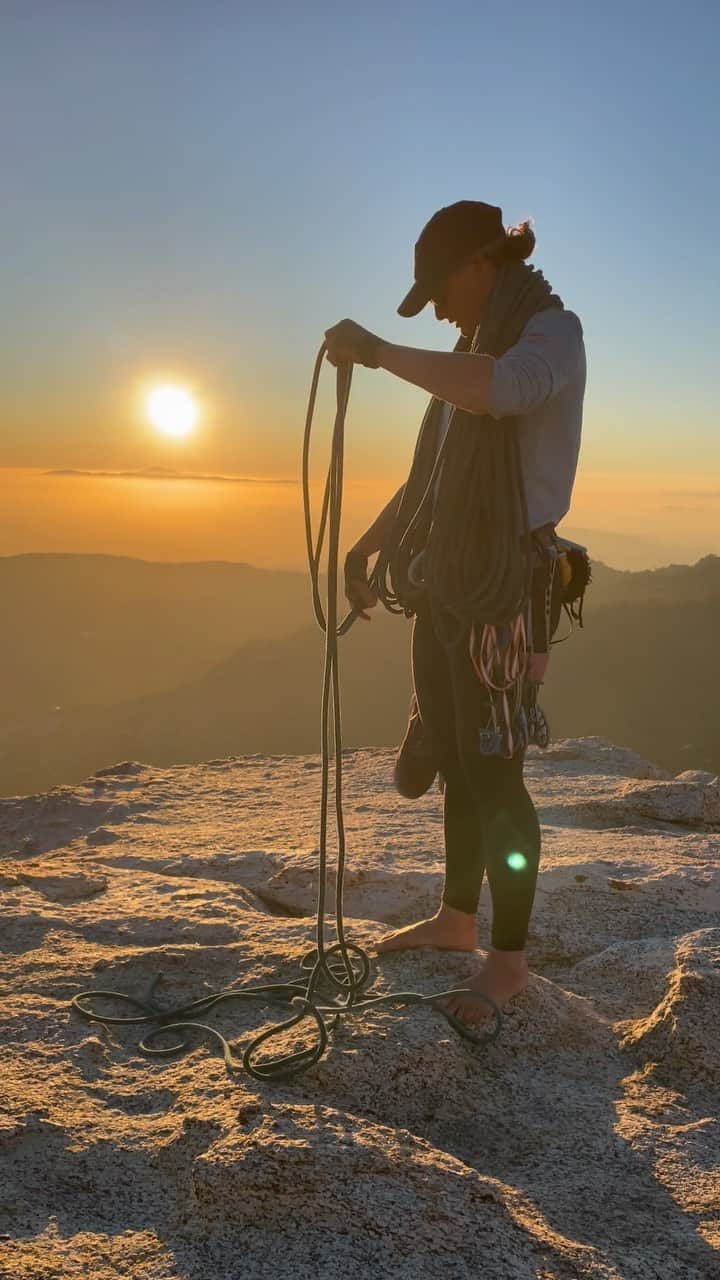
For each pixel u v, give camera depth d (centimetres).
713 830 514
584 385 232
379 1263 165
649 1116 222
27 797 561
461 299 242
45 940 316
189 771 648
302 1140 183
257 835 480
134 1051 246
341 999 262
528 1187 195
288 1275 162
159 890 381
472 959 273
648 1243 176
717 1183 193
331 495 240
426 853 426
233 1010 264
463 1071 231
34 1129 202
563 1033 252
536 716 235
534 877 246
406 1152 185
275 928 320
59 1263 164
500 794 241
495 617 223
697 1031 242
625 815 524
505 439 226
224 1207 175
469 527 227
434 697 254
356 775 620
